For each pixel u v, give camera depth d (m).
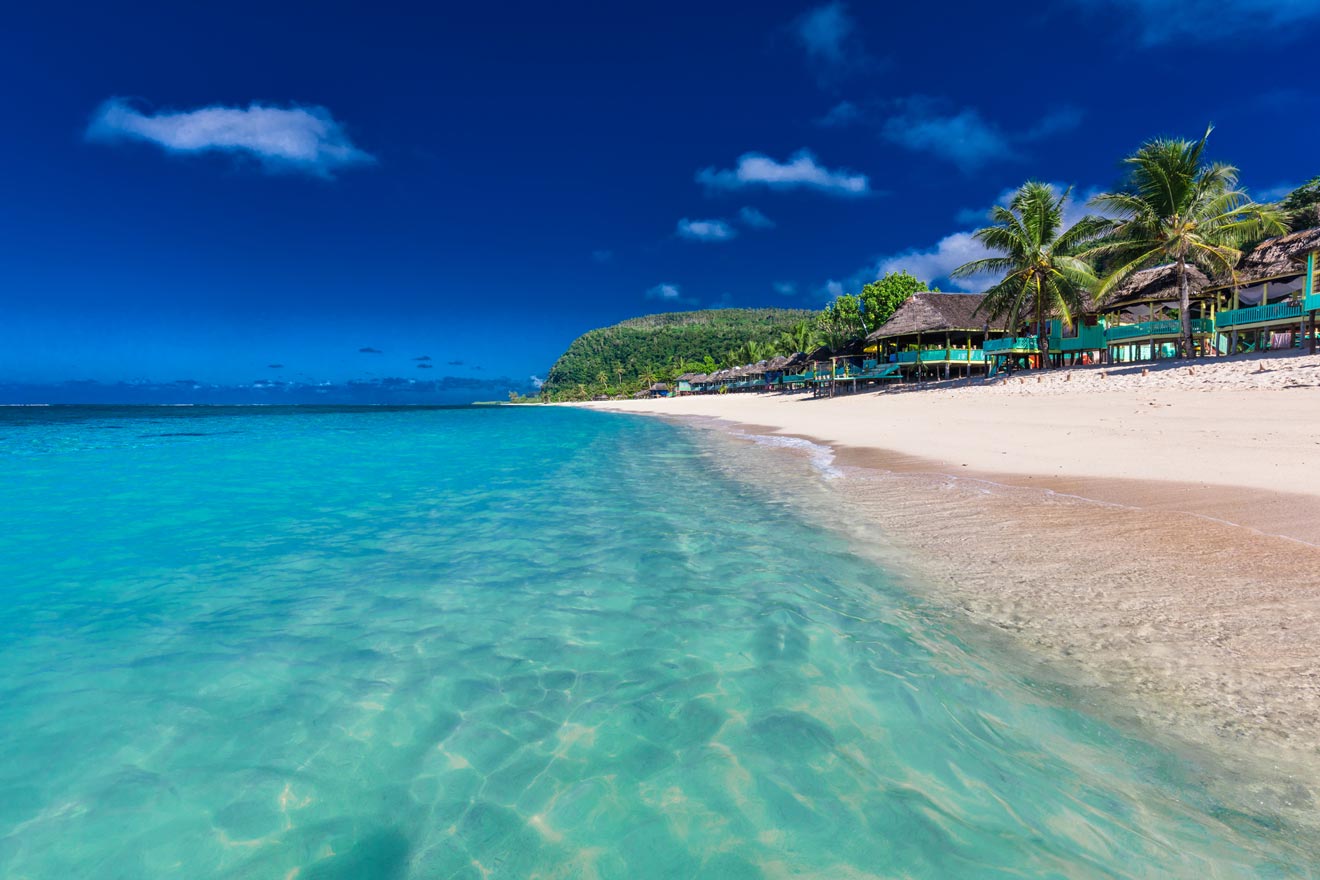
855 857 2.33
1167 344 32.16
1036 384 25.73
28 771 3.03
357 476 13.46
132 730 3.39
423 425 40.12
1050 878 2.16
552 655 4.19
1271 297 24.97
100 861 2.45
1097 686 3.38
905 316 41.16
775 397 61.56
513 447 21.41
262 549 7.11
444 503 9.91
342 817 2.70
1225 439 10.57
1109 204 26.48
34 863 2.44
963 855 2.29
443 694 3.71
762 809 2.62
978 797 2.60
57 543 7.48
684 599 5.11
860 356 49.16
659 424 36.72
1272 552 5.18
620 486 11.37
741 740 3.11
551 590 5.48
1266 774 2.60
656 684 3.73
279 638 4.58
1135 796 2.54
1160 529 6.12
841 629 4.34
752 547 6.62
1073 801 2.53
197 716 3.53
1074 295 32.19
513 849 2.48
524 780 2.90
